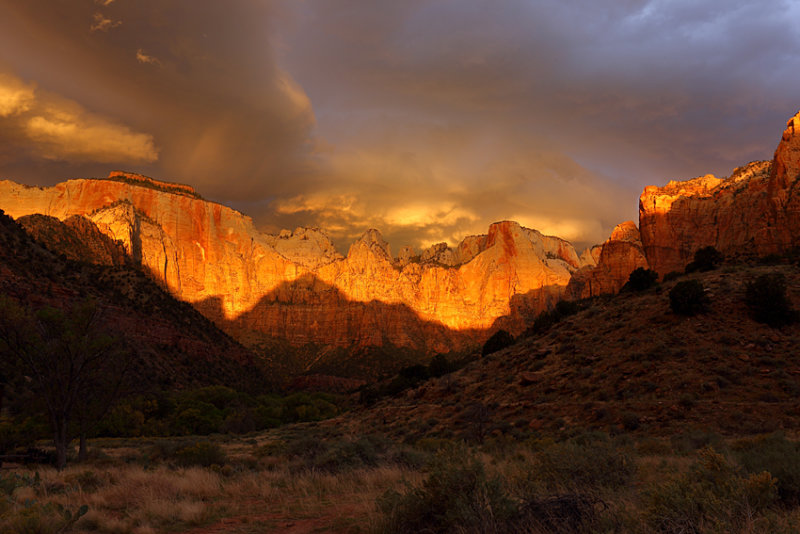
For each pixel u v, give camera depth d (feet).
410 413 162.91
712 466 26.22
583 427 105.81
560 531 21.08
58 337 81.92
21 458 79.77
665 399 108.78
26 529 25.04
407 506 25.03
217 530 28.37
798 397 98.68
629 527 20.21
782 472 26.50
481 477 24.26
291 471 57.41
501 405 136.77
